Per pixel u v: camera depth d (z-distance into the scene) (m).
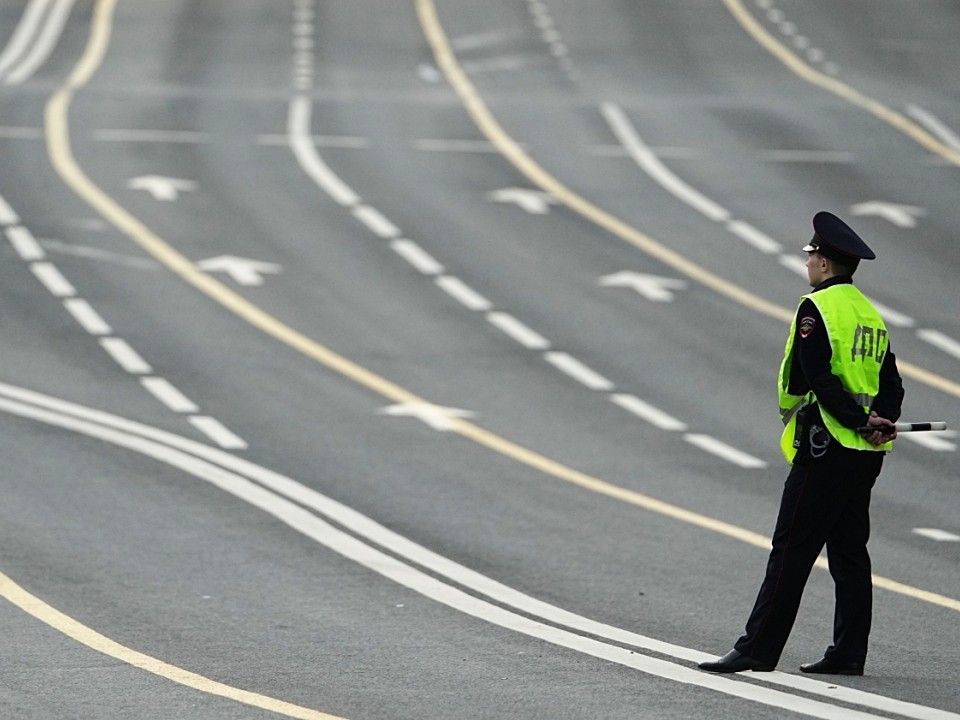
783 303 90.25
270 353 77.25
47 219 101.69
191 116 133.88
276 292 88.75
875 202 112.56
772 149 127.69
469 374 74.69
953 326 86.25
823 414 33.72
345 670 34.28
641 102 144.50
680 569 45.19
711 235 104.19
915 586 43.81
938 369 78.31
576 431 65.56
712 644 37.16
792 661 35.69
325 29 177.12
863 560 34.56
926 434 67.00
